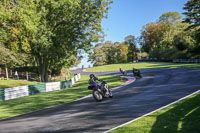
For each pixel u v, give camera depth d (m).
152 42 84.31
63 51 28.41
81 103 10.59
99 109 8.41
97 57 93.38
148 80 18.73
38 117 8.24
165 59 59.16
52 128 6.22
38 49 28.88
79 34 28.02
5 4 18.45
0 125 7.50
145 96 10.30
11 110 10.97
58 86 22.95
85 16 28.25
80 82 28.89
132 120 6.21
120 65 64.12
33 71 44.50
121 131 5.23
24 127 6.73
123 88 14.91
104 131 5.46
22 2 21.03
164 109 7.16
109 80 23.86
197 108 6.84
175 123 5.55
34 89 20.03
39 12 25.33
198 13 51.62
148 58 78.44
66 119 7.26
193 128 5.07
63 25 28.69
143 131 5.10
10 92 17.36
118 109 8.00
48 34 25.83
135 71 22.27
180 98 8.86
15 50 27.45
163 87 12.93
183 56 53.72
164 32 75.44
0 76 36.53
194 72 21.25
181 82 14.48
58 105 10.96
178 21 74.81
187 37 56.66
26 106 11.83
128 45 101.50
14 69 43.62
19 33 23.11
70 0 25.73
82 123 6.47
